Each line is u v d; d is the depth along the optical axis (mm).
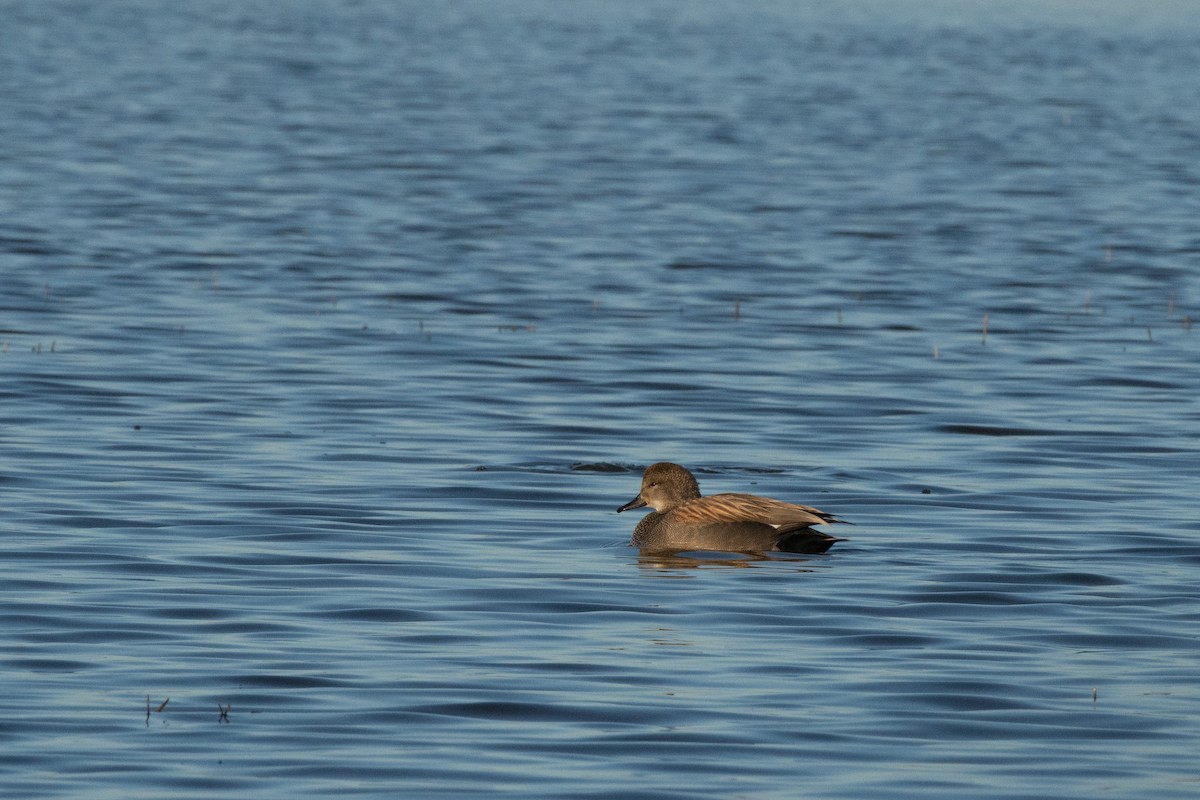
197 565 24531
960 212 74750
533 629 21656
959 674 19953
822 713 18609
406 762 17031
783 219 72000
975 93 133625
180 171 82750
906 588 23828
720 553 25969
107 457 31766
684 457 33062
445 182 81562
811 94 130125
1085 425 36344
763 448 33969
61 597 22672
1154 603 23141
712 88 133375
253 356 42562
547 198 76812
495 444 33812
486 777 16625
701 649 20859
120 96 117375
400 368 41594
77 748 17297
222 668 19844
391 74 140500
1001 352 45125
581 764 17047
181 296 51500
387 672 19781
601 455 33125
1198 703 19000
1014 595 23500
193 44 164250
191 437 33719
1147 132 110438
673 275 57781
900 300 53656
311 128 103188
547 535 27016
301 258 59469
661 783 16547
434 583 23828
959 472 31938
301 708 18547
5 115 103688
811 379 41188
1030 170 90688
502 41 176250
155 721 18094
